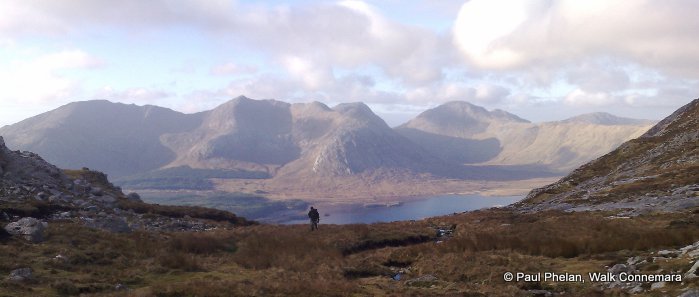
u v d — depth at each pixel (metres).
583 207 58.53
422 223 59.88
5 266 25.70
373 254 40.72
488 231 45.22
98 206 54.50
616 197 59.41
